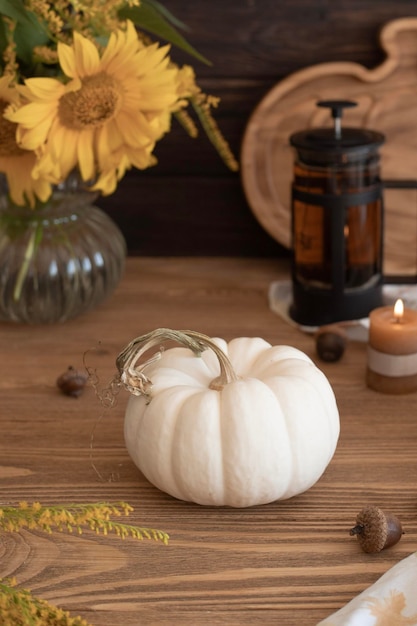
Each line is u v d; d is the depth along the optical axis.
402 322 1.20
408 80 1.42
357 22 1.42
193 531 1.03
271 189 1.45
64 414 1.18
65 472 1.10
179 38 1.25
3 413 1.18
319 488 1.08
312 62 1.43
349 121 1.43
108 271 1.32
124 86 1.18
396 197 1.45
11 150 1.19
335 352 1.25
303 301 1.32
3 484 1.09
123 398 1.20
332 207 1.28
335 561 1.00
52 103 1.16
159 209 1.50
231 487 1.02
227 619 0.95
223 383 1.04
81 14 1.23
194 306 1.38
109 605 0.96
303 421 1.03
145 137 1.19
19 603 0.86
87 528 1.03
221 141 1.30
